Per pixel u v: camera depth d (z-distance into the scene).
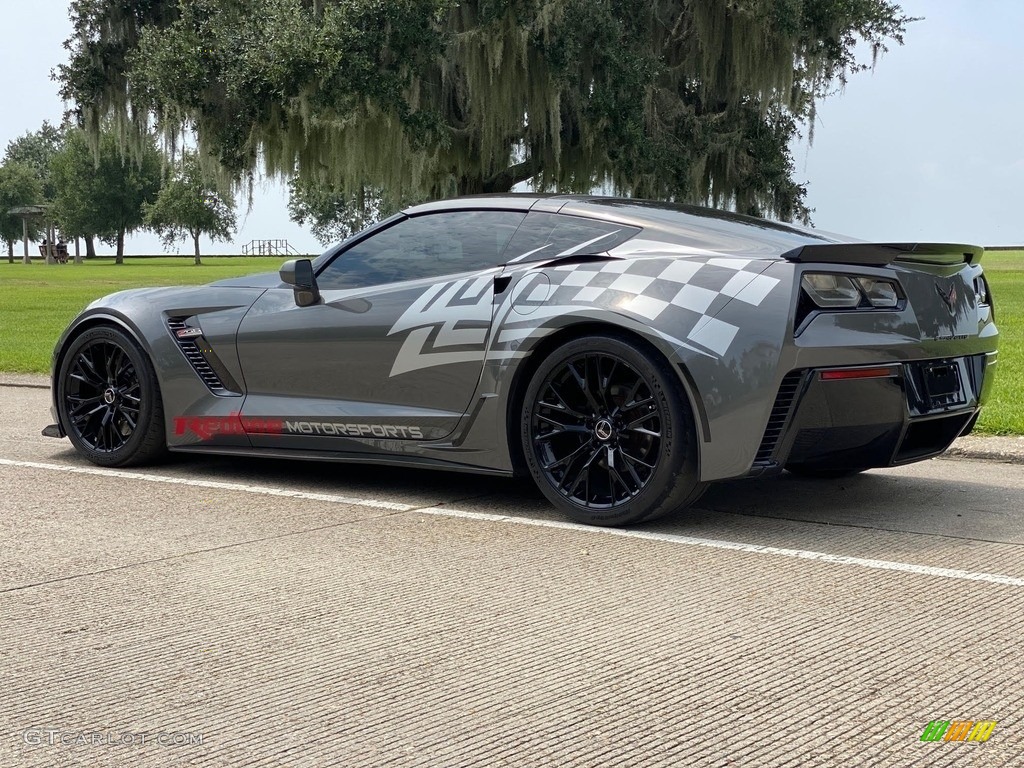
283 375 4.97
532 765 2.15
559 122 14.15
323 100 12.98
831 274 3.96
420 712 2.42
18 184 96.94
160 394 5.31
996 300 23.73
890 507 4.57
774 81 15.44
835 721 2.35
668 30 16.31
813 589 3.35
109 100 16.03
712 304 3.95
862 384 3.94
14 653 2.82
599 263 4.27
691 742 2.25
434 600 3.26
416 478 5.20
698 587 3.38
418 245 4.80
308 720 2.38
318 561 3.71
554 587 3.38
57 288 36.38
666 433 3.98
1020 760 2.16
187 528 4.18
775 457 3.92
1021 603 3.20
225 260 109.00
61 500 4.69
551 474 4.30
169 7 15.36
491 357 4.38
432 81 15.05
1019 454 5.66
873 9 15.59
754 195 16.86
